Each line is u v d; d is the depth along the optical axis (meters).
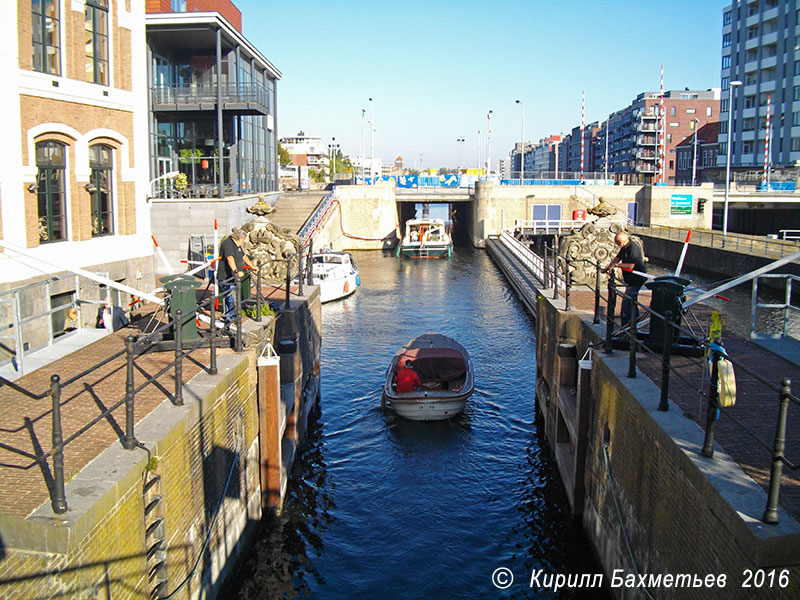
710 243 47.00
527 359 24.25
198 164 36.66
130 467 7.01
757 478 6.75
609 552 10.25
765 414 8.61
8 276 13.55
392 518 13.49
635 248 12.88
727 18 88.50
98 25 16.47
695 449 7.30
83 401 9.16
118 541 6.70
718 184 71.00
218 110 32.12
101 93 16.33
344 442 17.12
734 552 5.96
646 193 62.00
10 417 8.60
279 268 19.09
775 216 66.12
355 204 61.00
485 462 16.00
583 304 16.02
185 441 8.59
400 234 68.12
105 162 17.11
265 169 46.22
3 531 5.78
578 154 157.50
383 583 11.45
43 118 14.52
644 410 8.56
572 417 13.39
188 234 30.28
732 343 12.53
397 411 18.19
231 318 12.41
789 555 5.52
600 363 11.02
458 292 38.56
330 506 13.95
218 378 10.13
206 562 9.45
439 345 20.81
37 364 11.16
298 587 11.27
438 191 68.19
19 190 13.82
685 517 7.14
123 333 13.57
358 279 39.47
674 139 117.44
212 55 36.03
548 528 13.02
